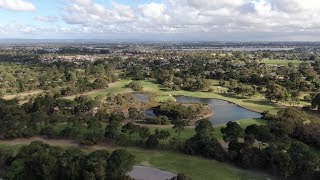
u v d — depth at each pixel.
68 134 169.75
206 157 143.38
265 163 131.25
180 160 140.12
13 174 116.31
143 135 158.12
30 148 125.88
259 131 148.75
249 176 125.75
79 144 160.75
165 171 128.25
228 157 139.12
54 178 117.19
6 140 168.50
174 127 170.50
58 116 192.75
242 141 162.25
